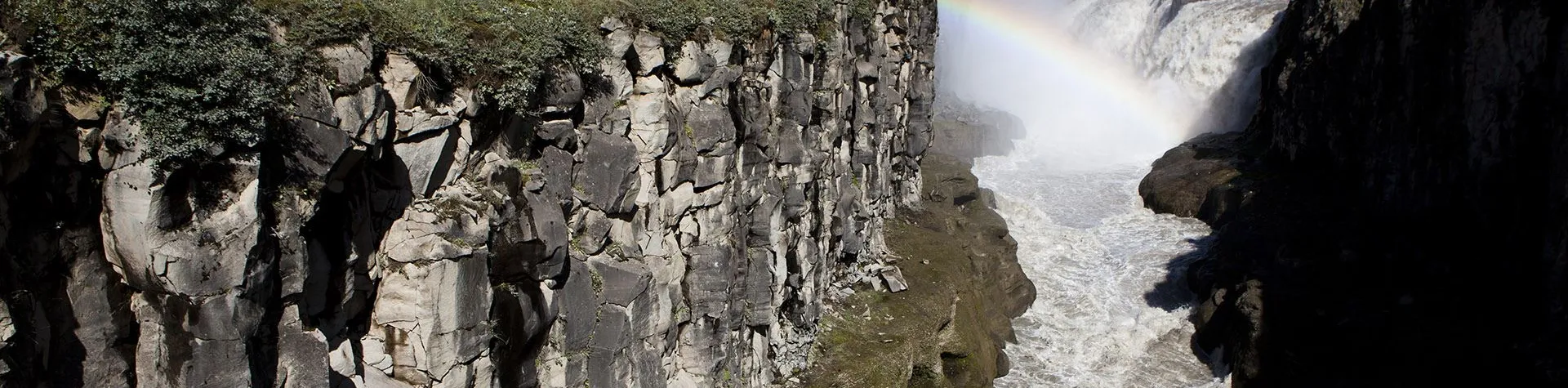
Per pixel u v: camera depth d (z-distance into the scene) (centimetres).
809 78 1816
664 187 1339
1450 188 2700
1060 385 2461
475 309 999
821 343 2023
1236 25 4366
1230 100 4338
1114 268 3158
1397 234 2781
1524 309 2261
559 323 1155
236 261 763
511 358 1089
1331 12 3466
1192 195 3556
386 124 906
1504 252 2462
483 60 1006
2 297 679
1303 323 2438
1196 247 3231
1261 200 3278
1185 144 4138
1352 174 3231
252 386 804
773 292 1767
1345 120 3288
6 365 677
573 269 1162
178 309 767
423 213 959
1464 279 2470
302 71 830
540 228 1077
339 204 907
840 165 2220
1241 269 2839
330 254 903
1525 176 2439
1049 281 3086
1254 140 3941
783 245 1783
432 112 958
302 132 821
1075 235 3416
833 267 2266
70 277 739
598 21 1193
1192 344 2708
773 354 1814
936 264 2578
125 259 751
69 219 734
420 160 954
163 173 729
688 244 1423
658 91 1284
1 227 682
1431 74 2806
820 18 1897
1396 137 2928
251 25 803
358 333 965
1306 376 2320
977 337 2362
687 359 1457
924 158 3506
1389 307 2427
